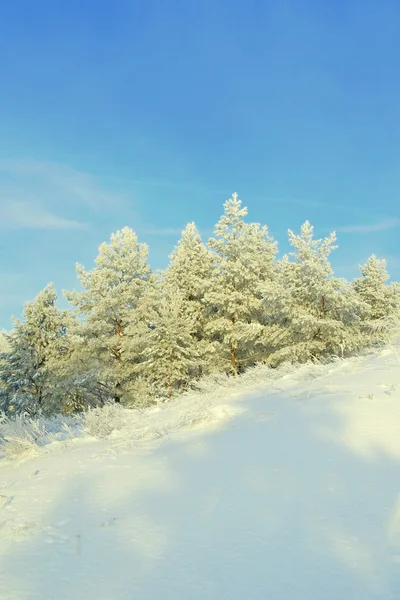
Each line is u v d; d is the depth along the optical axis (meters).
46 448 7.06
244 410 6.71
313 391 7.24
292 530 2.62
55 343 27.30
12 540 2.93
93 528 3.00
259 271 26.55
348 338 20.73
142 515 3.13
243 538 2.61
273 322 24.97
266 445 4.51
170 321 23.25
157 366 23.45
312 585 2.07
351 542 2.40
